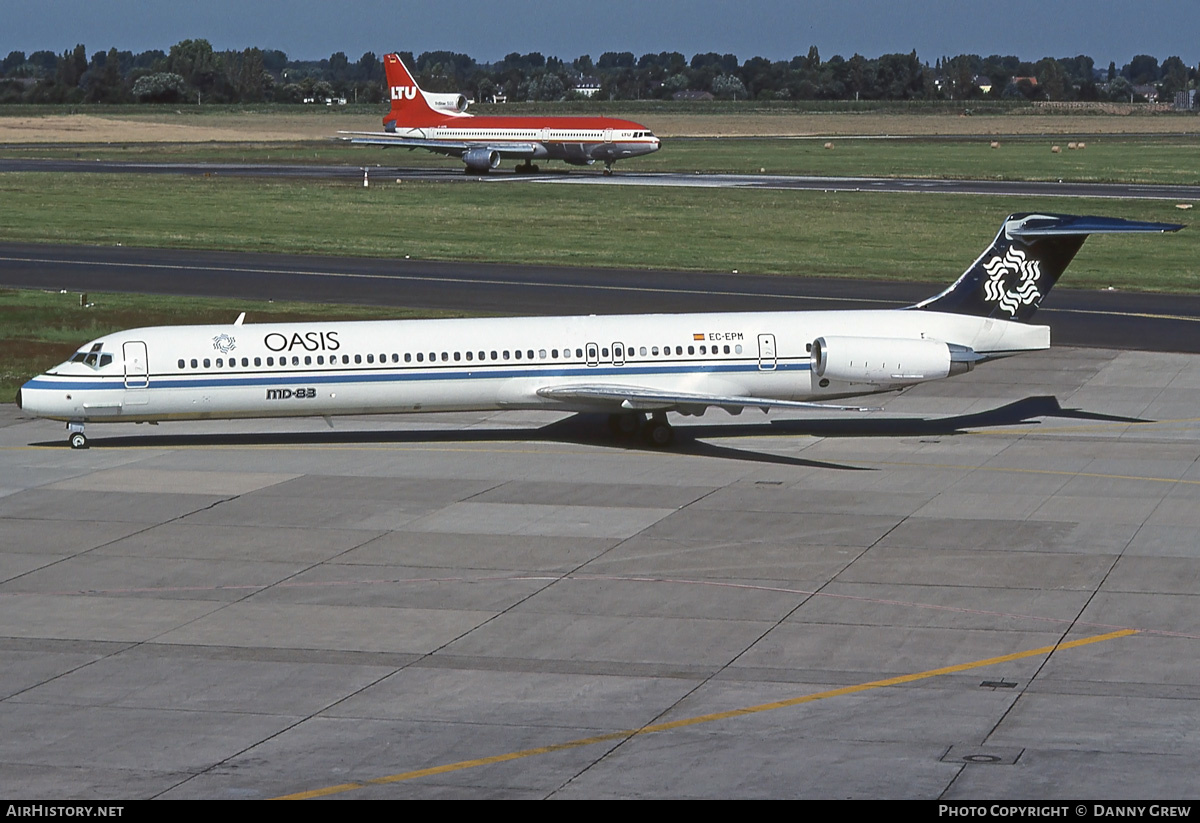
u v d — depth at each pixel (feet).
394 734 175.11
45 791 157.89
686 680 193.16
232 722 179.11
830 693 187.73
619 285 602.85
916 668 196.95
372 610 223.92
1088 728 175.01
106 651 205.87
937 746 169.68
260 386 332.60
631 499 293.64
